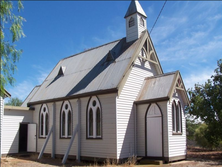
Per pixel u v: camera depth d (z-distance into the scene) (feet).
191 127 111.65
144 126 62.49
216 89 73.00
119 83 59.00
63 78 82.53
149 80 68.03
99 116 62.64
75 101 69.67
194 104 76.54
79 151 65.31
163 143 58.75
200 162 59.82
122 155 58.23
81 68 78.84
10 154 78.79
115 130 57.88
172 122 61.98
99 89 61.82
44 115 80.43
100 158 60.08
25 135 88.43
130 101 63.21
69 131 71.20
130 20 74.13
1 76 35.65
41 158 72.69
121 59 67.10
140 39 69.31
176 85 65.05
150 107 62.34
